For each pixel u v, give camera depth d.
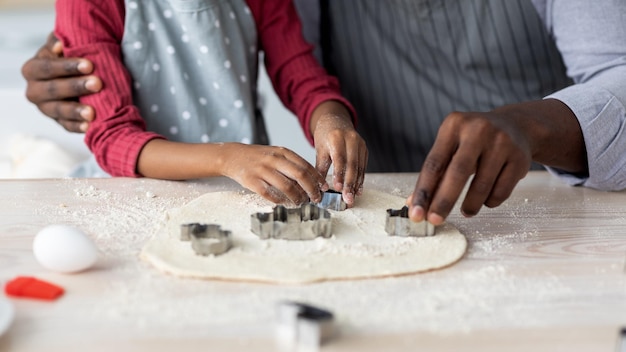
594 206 0.99
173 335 0.60
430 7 1.31
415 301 0.67
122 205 0.96
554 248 0.83
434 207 0.79
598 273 0.75
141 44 1.25
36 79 1.23
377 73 1.41
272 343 0.59
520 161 0.83
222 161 1.02
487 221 0.92
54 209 0.94
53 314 0.64
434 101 1.38
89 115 1.17
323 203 0.94
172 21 1.27
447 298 0.68
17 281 0.68
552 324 0.63
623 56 1.08
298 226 0.82
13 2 2.13
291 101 1.38
